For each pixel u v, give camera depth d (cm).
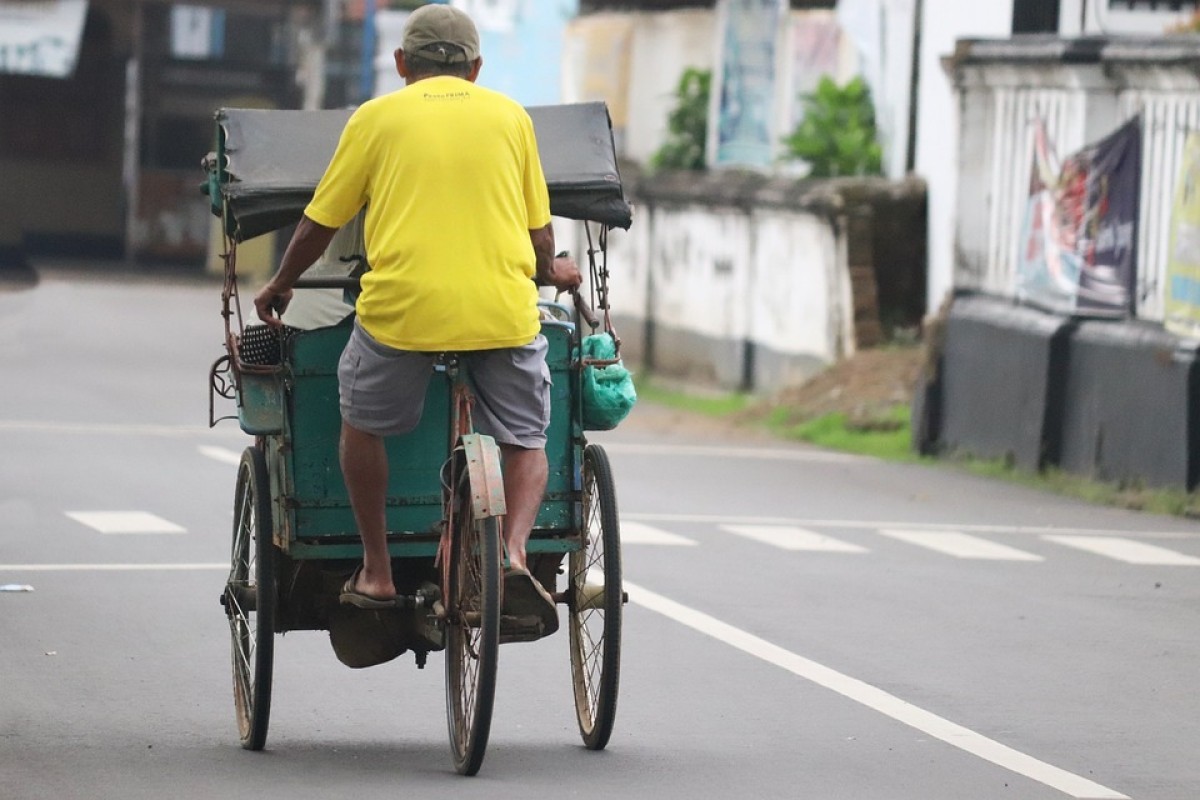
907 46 6322
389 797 1684
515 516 1741
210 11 13050
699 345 7262
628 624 2578
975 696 2191
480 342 1698
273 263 12394
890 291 6212
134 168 12950
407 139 1695
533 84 8694
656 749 1902
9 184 13225
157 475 4100
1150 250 4297
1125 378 4300
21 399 5712
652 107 8219
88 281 11569
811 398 5916
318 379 1781
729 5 7388
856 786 1767
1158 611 2823
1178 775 1845
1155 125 4275
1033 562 3291
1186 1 5694
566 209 1888
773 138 7125
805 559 3225
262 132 1861
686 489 4231
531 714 2053
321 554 1794
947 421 5047
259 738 1845
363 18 11912
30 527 3331
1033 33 5700
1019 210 4838
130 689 2131
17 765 1778
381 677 2231
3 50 12425
